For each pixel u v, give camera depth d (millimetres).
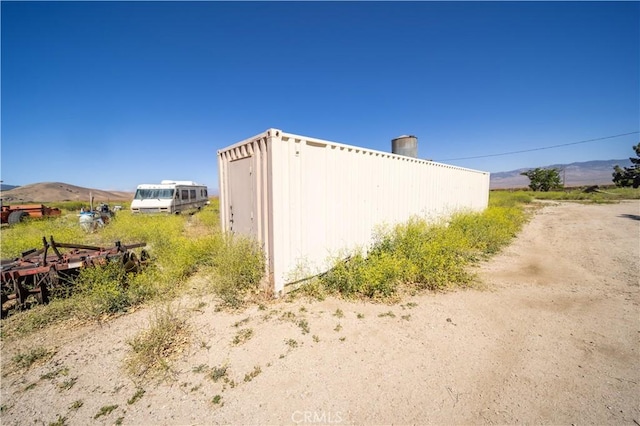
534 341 3111
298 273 4680
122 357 2875
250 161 5117
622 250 6977
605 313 3756
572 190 38344
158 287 4477
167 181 17781
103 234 8883
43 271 3902
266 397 2338
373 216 6457
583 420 2078
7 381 2537
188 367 2705
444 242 5961
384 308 3934
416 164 8164
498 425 2051
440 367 2691
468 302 4117
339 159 5492
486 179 14945
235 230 5996
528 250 7254
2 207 13914
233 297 4168
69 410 2215
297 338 3193
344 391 2398
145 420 2121
